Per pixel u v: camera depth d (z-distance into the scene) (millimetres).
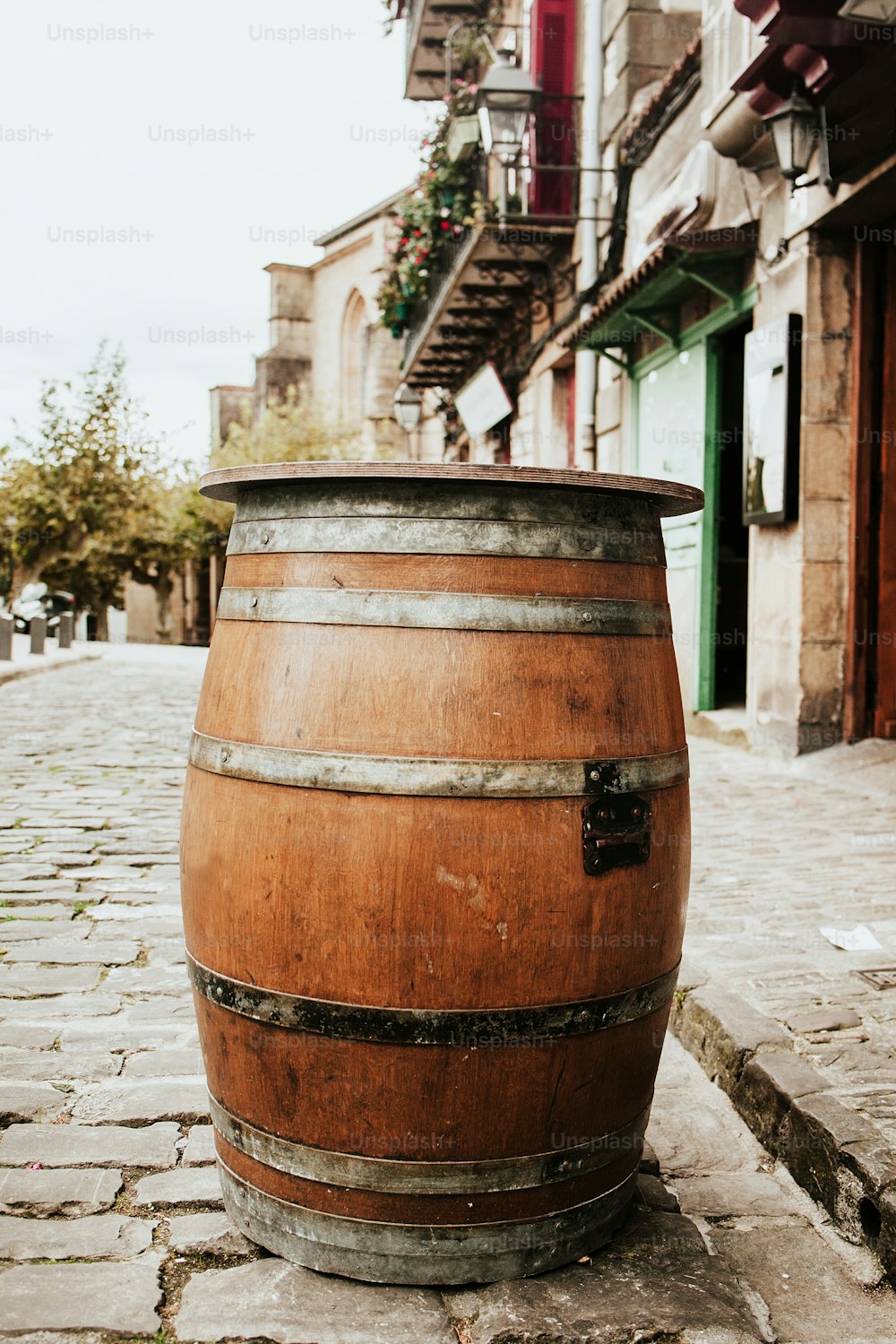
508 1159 2105
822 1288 2236
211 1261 2188
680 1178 2641
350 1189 2098
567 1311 2053
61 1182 2422
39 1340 1917
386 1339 1960
